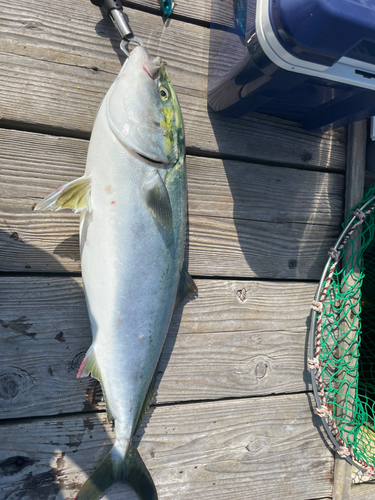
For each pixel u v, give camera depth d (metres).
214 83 1.46
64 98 1.33
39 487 1.27
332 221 1.78
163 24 1.47
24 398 1.27
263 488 1.57
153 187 1.17
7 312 1.27
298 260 1.70
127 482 1.27
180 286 1.42
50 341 1.31
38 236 1.31
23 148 1.29
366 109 1.41
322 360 1.69
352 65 1.15
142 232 1.16
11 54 1.28
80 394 1.34
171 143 1.23
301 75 1.16
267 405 1.60
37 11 1.31
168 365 1.46
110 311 1.16
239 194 1.60
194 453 1.48
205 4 1.55
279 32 1.01
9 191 1.27
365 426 1.78
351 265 1.75
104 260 1.15
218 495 1.50
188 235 1.51
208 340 1.52
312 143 1.74
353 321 1.74
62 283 1.33
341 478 1.68
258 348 1.60
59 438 1.31
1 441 1.24
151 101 1.18
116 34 1.40
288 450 1.62
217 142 1.56
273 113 1.63
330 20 0.95
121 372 1.18
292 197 1.70
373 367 2.11
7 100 1.27
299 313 1.69
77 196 1.14
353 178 1.78
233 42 1.29
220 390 1.53
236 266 1.58
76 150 1.36
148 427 1.42
